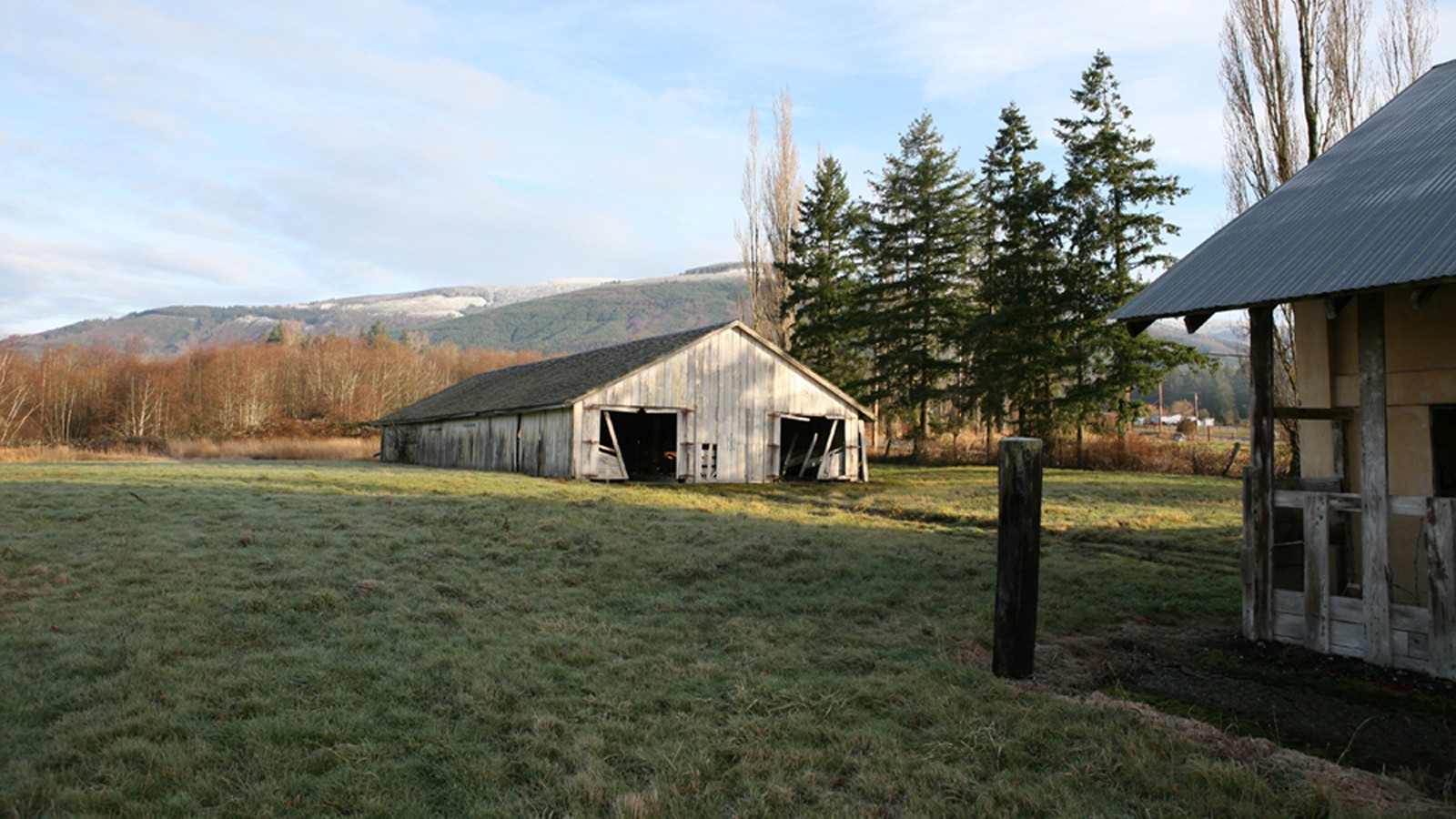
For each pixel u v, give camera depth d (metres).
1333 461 7.77
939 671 5.90
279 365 89.94
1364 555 6.31
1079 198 33.50
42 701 4.86
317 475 20.00
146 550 9.24
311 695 5.10
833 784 4.14
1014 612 5.83
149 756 4.13
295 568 8.61
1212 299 6.58
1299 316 7.98
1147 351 32.59
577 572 9.16
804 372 27.28
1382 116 9.54
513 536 11.21
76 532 10.24
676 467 26.48
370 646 6.21
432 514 12.98
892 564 10.19
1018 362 34.28
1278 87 23.11
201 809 3.69
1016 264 34.66
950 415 40.62
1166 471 30.22
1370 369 6.27
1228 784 4.02
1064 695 5.57
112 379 75.88
